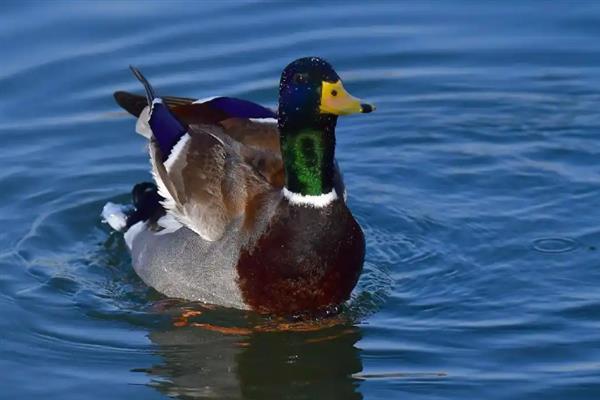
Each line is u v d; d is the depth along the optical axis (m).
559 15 18.56
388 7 18.88
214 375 12.07
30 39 17.92
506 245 14.12
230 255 12.59
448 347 12.28
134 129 16.67
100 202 15.27
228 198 12.64
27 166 15.89
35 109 16.92
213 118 13.45
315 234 12.29
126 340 12.62
